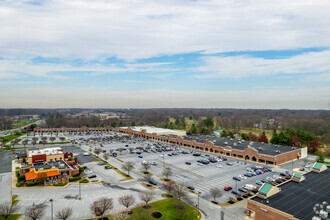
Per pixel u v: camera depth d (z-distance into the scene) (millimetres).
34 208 57844
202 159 127125
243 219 58469
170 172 91688
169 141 187875
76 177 88688
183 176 94875
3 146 167000
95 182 86250
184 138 177875
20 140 194750
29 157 104125
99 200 66125
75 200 69688
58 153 112500
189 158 129750
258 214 55312
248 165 115562
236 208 65062
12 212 58844
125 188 80062
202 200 70500
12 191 76812
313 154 152375
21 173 91562
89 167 108562
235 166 112812
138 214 60531
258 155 122375
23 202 67875
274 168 111000
